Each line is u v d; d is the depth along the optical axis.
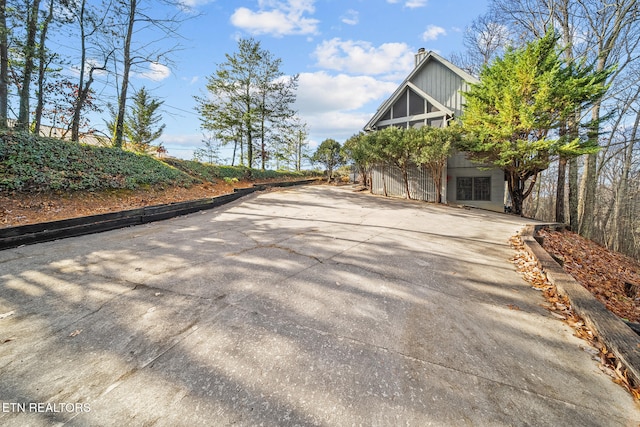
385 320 2.58
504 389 1.78
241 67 16.86
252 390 1.69
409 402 1.64
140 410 1.53
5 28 8.62
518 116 10.24
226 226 6.44
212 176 14.27
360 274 3.68
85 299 2.78
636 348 2.10
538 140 10.13
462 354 2.13
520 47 10.87
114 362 1.90
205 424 1.45
